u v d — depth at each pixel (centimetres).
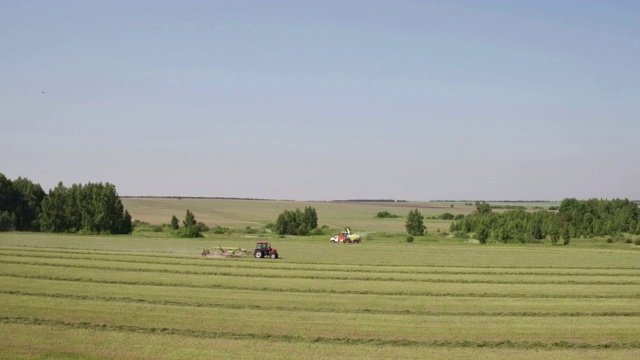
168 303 4228
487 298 4719
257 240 10812
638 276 6066
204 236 11656
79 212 12306
